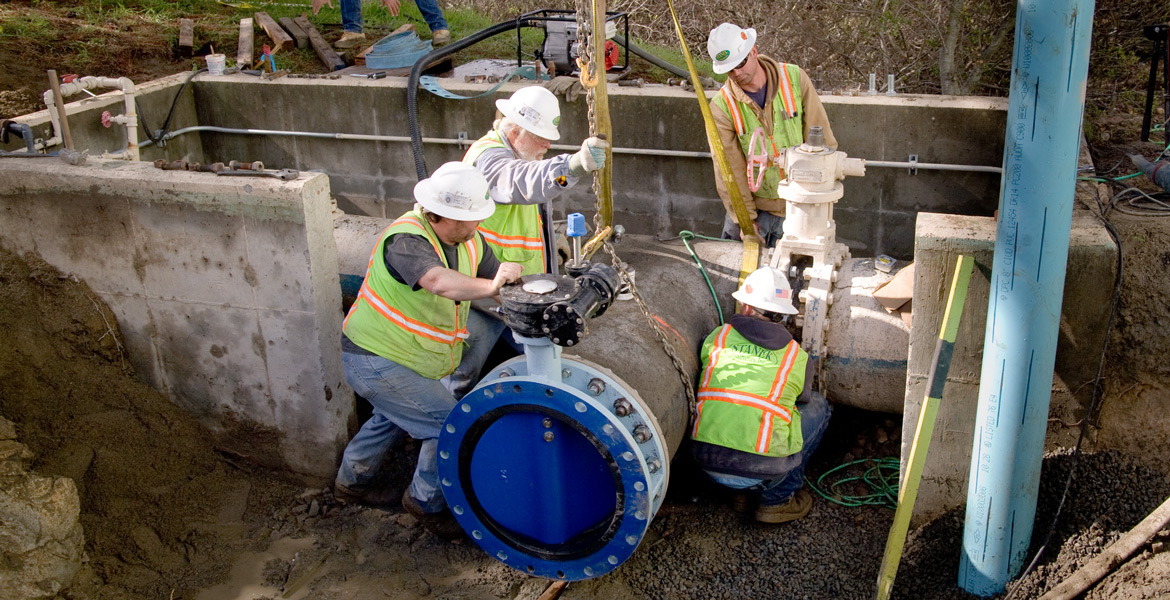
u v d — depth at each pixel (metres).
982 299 3.75
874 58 9.59
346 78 6.71
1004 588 3.83
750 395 3.94
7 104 6.18
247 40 7.35
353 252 5.26
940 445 4.07
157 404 4.84
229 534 4.53
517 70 6.54
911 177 5.79
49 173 4.52
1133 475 3.90
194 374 4.80
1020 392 3.49
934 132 5.63
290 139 6.93
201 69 7.15
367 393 4.02
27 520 4.02
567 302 3.18
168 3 8.26
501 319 4.38
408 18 8.28
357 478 4.50
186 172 4.44
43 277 4.71
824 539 4.30
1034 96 3.16
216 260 4.46
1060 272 3.36
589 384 3.51
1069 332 3.79
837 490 4.62
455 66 7.10
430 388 4.02
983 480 3.68
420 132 6.25
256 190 4.22
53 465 4.41
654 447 3.52
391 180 6.83
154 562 4.30
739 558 4.22
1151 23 7.61
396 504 4.69
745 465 3.95
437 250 3.70
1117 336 3.93
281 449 4.83
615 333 4.05
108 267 4.66
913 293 3.85
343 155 6.86
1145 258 4.10
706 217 6.25
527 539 3.79
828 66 9.80
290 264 4.33
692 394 4.02
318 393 4.60
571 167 3.51
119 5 8.08
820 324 4.50
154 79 7.00
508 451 3.63
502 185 3.73
